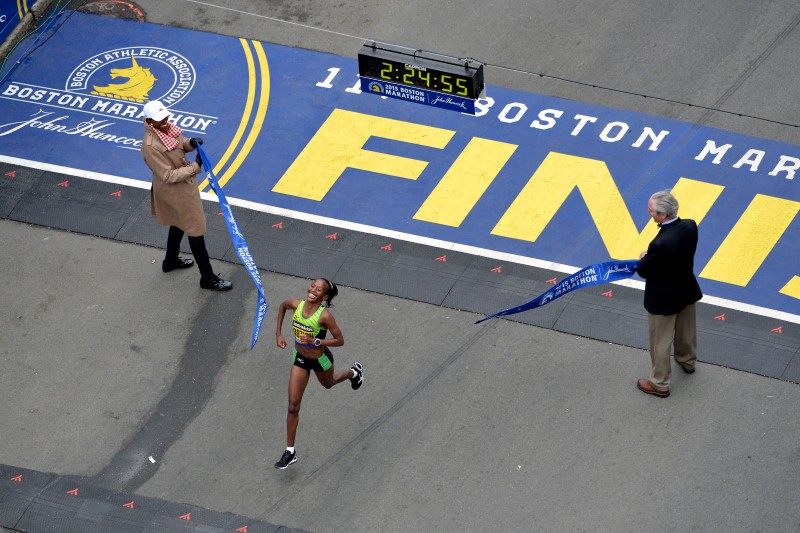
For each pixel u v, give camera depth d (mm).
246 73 69125
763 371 52469
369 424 51500
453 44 70125
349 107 66688
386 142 64562
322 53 70000
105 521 48250
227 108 67125
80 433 51781
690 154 62875
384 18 72062
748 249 57938
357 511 48344
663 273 47781
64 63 70438
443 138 64625
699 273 57031
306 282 57812
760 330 54188
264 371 53938
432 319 55719
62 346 55406
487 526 47469
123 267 59031
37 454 50938
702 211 59969
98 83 69062
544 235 59250
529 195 61250
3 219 61594
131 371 54250
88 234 60750
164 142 53250
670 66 67875
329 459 50312
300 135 65312
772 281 56406
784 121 64250
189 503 48938
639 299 55719
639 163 62594
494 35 70562
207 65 69750
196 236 55531
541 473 49156
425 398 52344
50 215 61688
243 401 52750
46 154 65062
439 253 58719
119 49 71125
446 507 48219
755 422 50469
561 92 66812
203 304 57062
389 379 53250
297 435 51250
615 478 48812
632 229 59094
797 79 66438
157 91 68375
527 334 54719
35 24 72812
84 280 58438
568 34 70312
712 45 68875
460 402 52094
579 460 49531
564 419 51094
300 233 60125
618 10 71500
